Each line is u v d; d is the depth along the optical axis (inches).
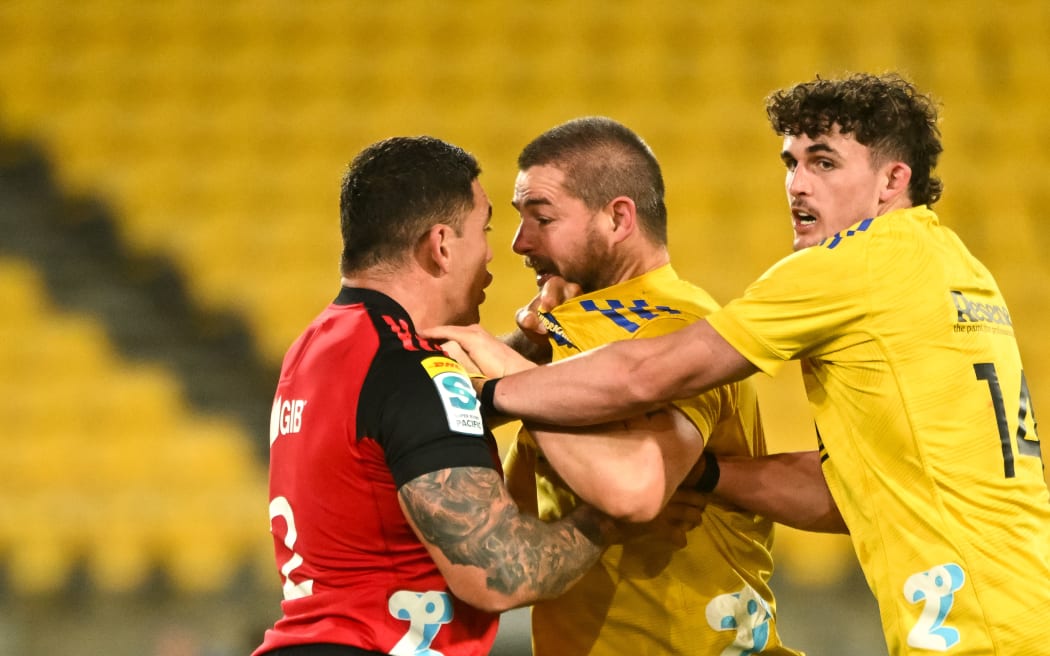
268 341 1130.7
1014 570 308.0
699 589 356.5
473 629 314.2
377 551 305.6
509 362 329.4
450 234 323.9
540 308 356.5
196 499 999.6
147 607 955.3
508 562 293.4
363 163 328.8
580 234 352.5
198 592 957.2
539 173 354.0
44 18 1402.6
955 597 305.4
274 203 1255.5
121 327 1136.2
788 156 345.1
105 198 1256.2
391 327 310.5
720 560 361.7
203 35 1393.9
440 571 301.1
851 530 327.6
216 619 954.1
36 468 1027.3
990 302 334.0
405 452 294.0
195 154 1296.8
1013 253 1185.4
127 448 1037.8
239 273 1190.9
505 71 1347.2
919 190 345.4
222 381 1099.9
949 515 308.7
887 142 334.3
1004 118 1280.8
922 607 308.7
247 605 957.8
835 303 312.8
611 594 354.6
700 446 333.4
